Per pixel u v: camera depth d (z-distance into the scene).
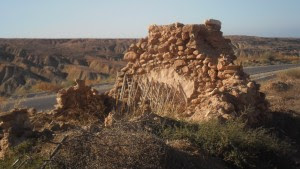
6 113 9.16
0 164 7.67
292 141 11.99
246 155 8.72
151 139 7.54
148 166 7.04
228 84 11.94
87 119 11.90
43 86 27.73
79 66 80.62
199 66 12.63
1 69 64.06
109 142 7.21
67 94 12.52
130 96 13.67
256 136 9.32
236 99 11.31
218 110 10.59
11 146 8.39
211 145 8.73
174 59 13.11
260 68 40.22
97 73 75.25
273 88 21.11
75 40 125.00
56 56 90.44
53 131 9.34
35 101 20.64
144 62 14.07
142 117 9.55
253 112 11.41
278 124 12.86
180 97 12.71
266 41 120.56
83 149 7.11
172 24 13.56
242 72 12.52
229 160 8.60
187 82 12.59
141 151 7.17
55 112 12.21
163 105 12.67
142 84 13.88
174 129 9.28
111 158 6.94
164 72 13.30
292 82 24.20
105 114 13.19
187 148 8.40
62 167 6.93
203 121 9.91
